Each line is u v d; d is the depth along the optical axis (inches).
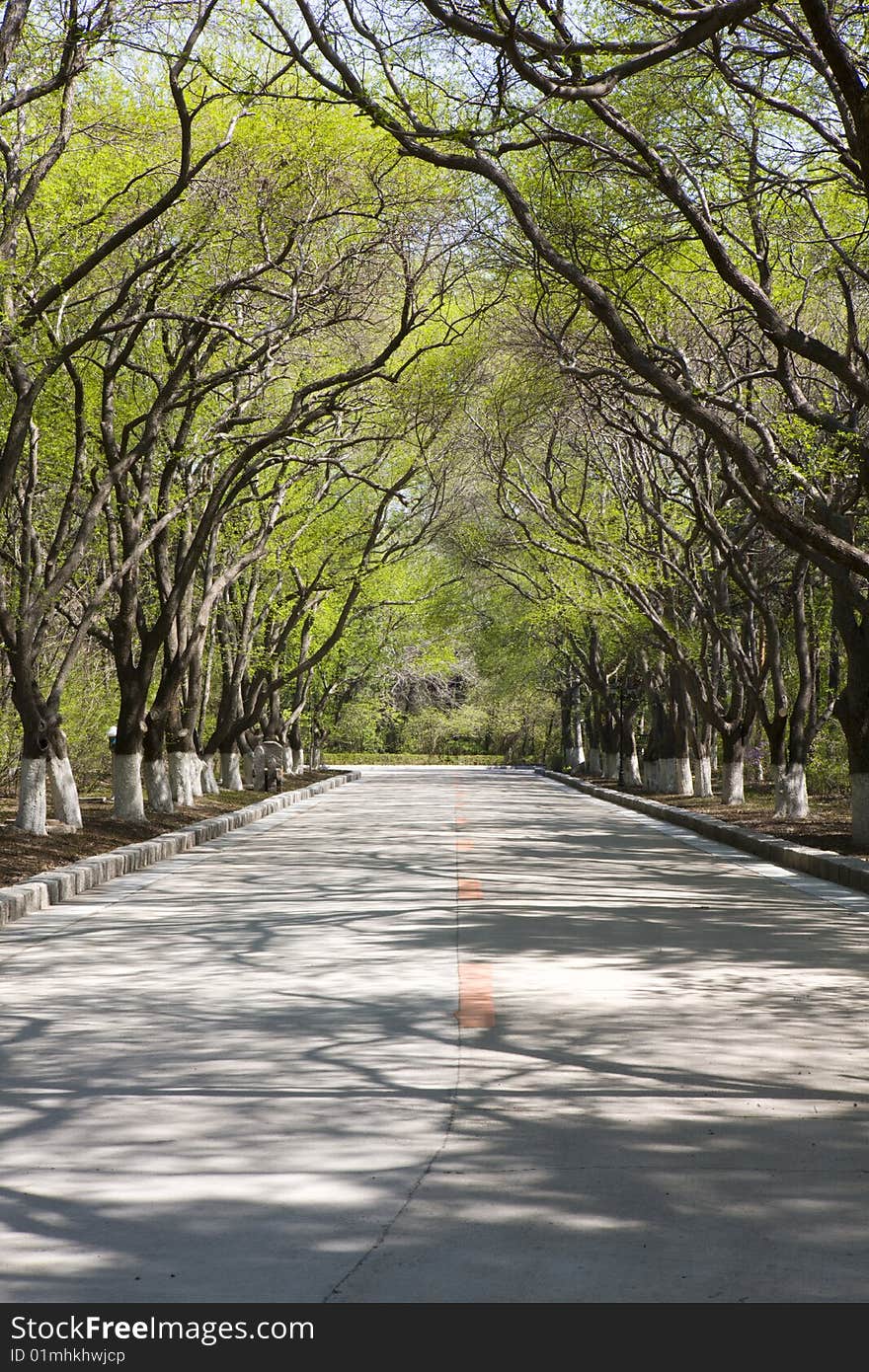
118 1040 490.6
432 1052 468.4
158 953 692.7
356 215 1270.9
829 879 1030.4
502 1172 337.1
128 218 1171.3
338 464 1529.3
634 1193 320.5
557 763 4050.2
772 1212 307.3
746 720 1873.8
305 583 2358.5
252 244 1278.3
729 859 1224.8
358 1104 401.7
